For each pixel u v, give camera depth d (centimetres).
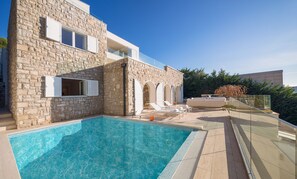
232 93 1655
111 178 323
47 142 540
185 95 2431
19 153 447
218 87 2180
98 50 1027
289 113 1648
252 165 260
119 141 554
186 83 2420
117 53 1261
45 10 734
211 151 363
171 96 1616
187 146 394
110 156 434
